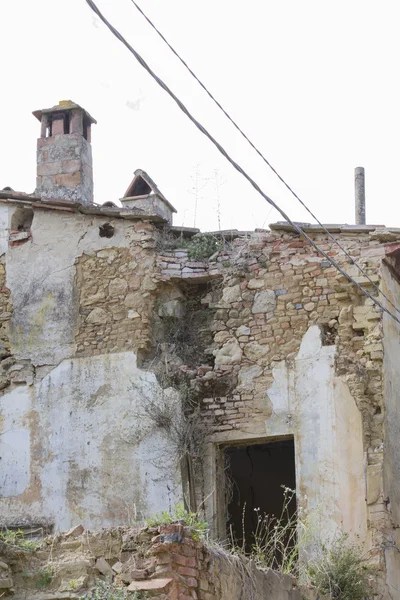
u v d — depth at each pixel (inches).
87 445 729.6
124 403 729.6
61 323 762.2
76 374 747.4
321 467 691.4
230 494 738.8
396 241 730.2
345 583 576.1
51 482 729.0
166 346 743.7
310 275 736.3
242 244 762.8
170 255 761.6
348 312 719.1
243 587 454.0
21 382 756.6
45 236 784.3
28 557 431.2
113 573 421.7
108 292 759.1
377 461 682.2
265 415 713.6
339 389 701.9
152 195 798.5
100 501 714.8
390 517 679.1
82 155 832.3
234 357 733.3
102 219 776.3
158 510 698.8
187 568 414.9
